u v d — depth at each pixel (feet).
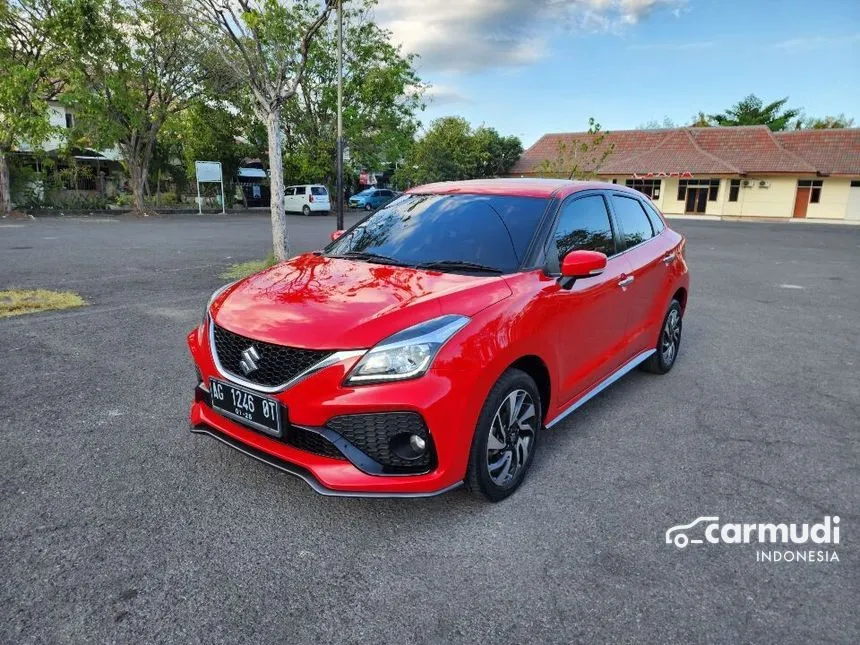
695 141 133.69
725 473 10.93
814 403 14.66
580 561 8.26
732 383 16.12
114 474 10.31
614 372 13.66
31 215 82.58
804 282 35.86
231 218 90.99
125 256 39.06
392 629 6.91
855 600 7.61
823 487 10.50
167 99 90.48
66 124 100.94
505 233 11.29
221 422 9.73
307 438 8.59
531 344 9.67
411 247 11.69
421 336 8.34
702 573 8.07
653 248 15.08
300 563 8.08
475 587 7.68
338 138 42.42
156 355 17.01
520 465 10.06
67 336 18.80
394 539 8.68
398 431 8.30
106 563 7.95
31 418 12.53
